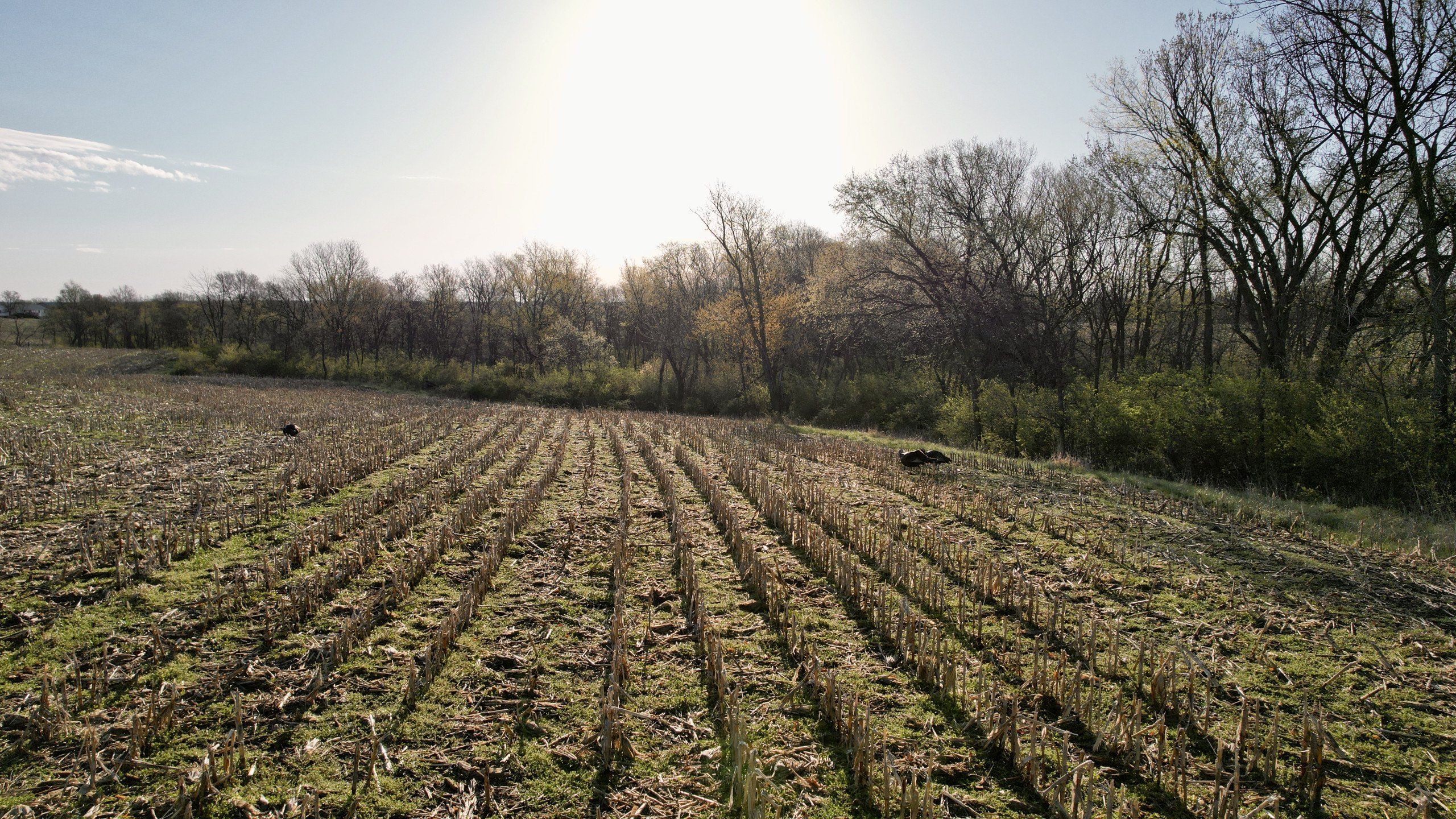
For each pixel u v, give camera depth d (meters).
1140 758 4.62
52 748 4.59
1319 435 14.75
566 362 48.72
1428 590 7.91
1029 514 11.20
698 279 49.31
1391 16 15.45
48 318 83.25
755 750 4.16
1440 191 14.88
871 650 6.23
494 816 4.10
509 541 9.12
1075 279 27.20
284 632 6.30
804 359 47.12
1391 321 14.90
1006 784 4.42
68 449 14.67
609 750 4.61
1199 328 32.50
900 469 15.52
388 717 5.05
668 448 18.50
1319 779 4.28
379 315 68.12
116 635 6.12
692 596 7.12
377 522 9.86
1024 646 6.32
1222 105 19.69
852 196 27.19
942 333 26.52
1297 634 6.70
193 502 10.60
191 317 76.50
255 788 4.28
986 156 27.12
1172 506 12.20
